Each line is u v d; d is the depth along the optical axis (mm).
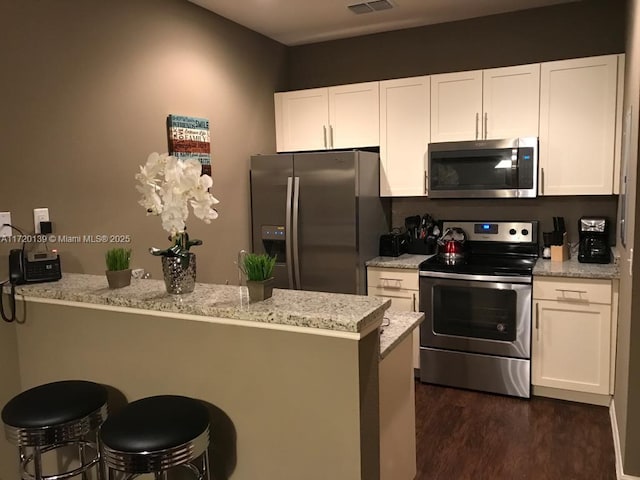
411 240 4160
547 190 3543
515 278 3354
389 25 4105
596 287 3172
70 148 2650
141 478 2127
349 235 3707
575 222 3775
